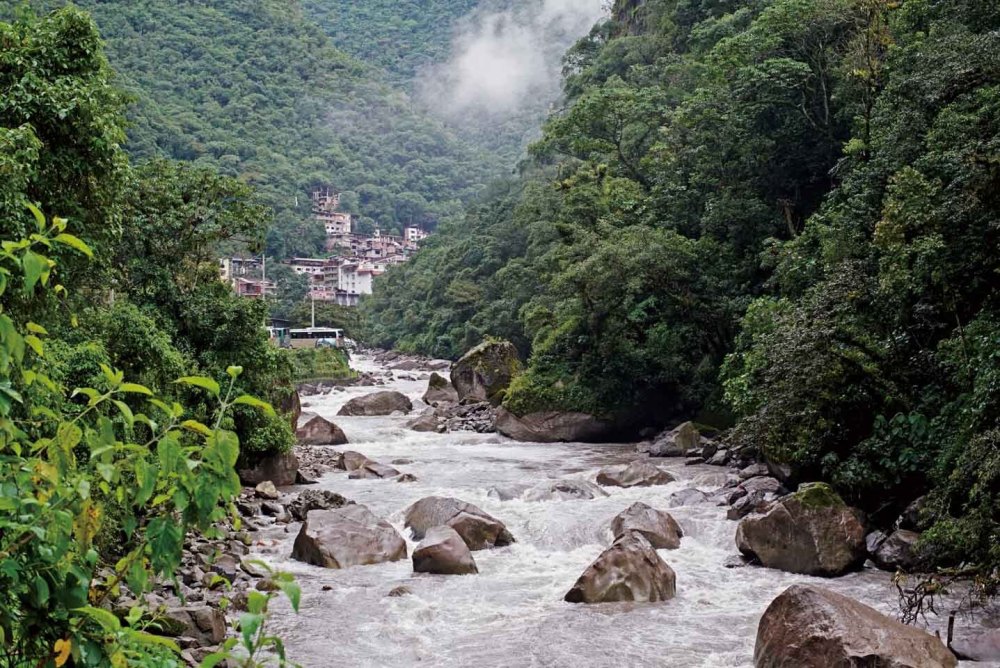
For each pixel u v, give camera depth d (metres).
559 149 52.91
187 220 23.22
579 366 36.47
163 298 22.44
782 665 9.98
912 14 29.22
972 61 18.73
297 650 11.62
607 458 29.69
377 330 110.44
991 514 11.87
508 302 69.94
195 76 182.25
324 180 176.38
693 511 19.41
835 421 18.61
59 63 13.33
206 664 3.09
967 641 10.66
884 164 22.62
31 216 11.98
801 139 34.53
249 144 168.50
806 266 26.38
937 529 12.55
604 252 33.44
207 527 3.27
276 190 155.50
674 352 34.81
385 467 25.98
